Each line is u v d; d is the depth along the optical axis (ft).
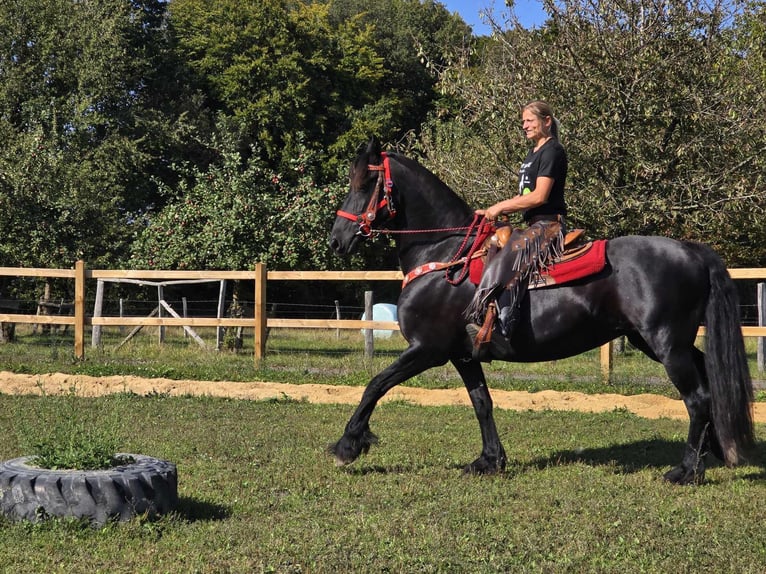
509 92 55.52
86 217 70.44
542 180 21.57
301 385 42.57
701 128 52.80
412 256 23.36
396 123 125.18
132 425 30.45
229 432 29.40
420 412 35.45
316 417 33.47
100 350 52.42
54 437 19.02
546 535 17.29
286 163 111.14
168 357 50.67
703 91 53.78
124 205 97.96
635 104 52.80
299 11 123.44
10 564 15.14
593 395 39.04
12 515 16.96
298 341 68.03
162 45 111.55
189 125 100.53
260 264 47.67
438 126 78.79
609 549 16.47
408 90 136.77
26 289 76.43
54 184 68.74
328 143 118.01
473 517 18.54
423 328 22.79
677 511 19.15
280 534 17.19
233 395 41.11
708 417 21.63
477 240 22.33
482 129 59.36
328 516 18.75
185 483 21.58
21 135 79.00
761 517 18.76
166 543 16.47
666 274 21.15
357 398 40.19
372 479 22.35
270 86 113.39
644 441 28.84
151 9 111.86
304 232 62.44
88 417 31.53
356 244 23.66
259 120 110.73
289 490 21.11
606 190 51.80
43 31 92.68
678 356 21.27
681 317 21.22
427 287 22.72
